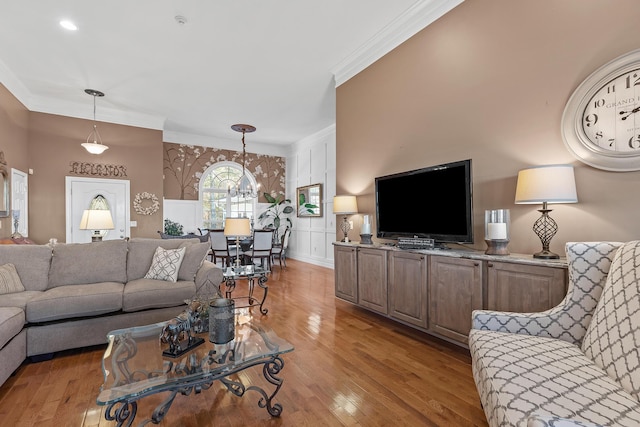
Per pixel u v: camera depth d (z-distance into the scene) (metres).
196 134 7.54
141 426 1.53
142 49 3.77
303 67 4.27
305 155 7.93
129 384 1.43
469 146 2.79
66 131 5.35
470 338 1.75
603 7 2.01
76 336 2.54
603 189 2.01
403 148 3.43
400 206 3.32
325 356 2.50
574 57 2.14
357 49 3.85
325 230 7.09
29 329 2.37
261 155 8.47
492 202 2.63
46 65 4.12
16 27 3.31
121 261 3.23
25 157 4.89
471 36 2.78
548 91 2.28
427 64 3.17
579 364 1.35
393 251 3.10
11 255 2.83
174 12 3.11
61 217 5.27
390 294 3.13
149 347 1.80
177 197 7.33
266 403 1.75
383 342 2.78
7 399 1.91
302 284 5.14
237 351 1.76
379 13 3.20
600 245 1.64
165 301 2.89
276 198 8.65
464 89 2.83
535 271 2.00
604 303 1.46
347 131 4.27
